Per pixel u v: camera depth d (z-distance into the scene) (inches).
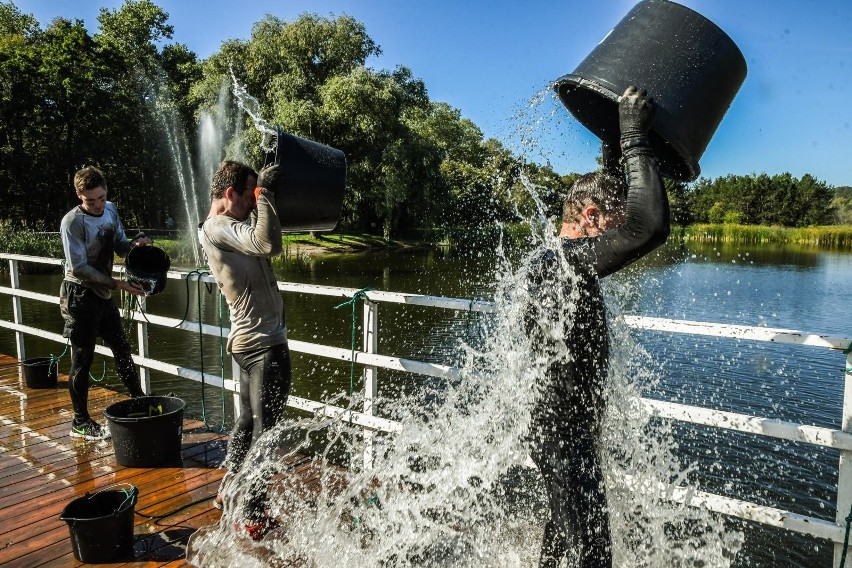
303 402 146.0
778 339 89.6
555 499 75.3
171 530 110.9
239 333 107.0
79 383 154.7
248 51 1216.8
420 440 110.0
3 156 1298.0
